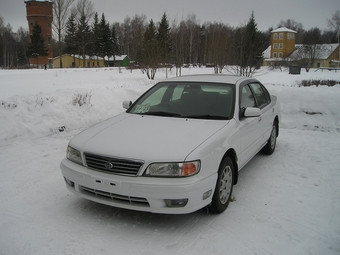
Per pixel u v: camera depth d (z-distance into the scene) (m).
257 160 5.73
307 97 9.02
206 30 60.19
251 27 18.88
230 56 20.27
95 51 73.88
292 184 4.59
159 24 34.75
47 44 66.56
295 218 3.60
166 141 3.38
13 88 16.41
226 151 3.64
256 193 4.27
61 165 3.65
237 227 3.39
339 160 5.68
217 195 3.51
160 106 4.48
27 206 3.86
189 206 3.11
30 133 6.96
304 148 6.48
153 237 3.19
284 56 71.56
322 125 8.18
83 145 3.50
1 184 4.50
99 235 3.21
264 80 24.94
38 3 64.12
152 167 3.09
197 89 4.65
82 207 3.83
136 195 3.09
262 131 5.20
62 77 26.72
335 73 39.31
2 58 79.12
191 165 3.09
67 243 3.07
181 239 3.16
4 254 2.88
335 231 3.33
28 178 4.73
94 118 8.57
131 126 3.89
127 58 77.62
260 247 3.03
